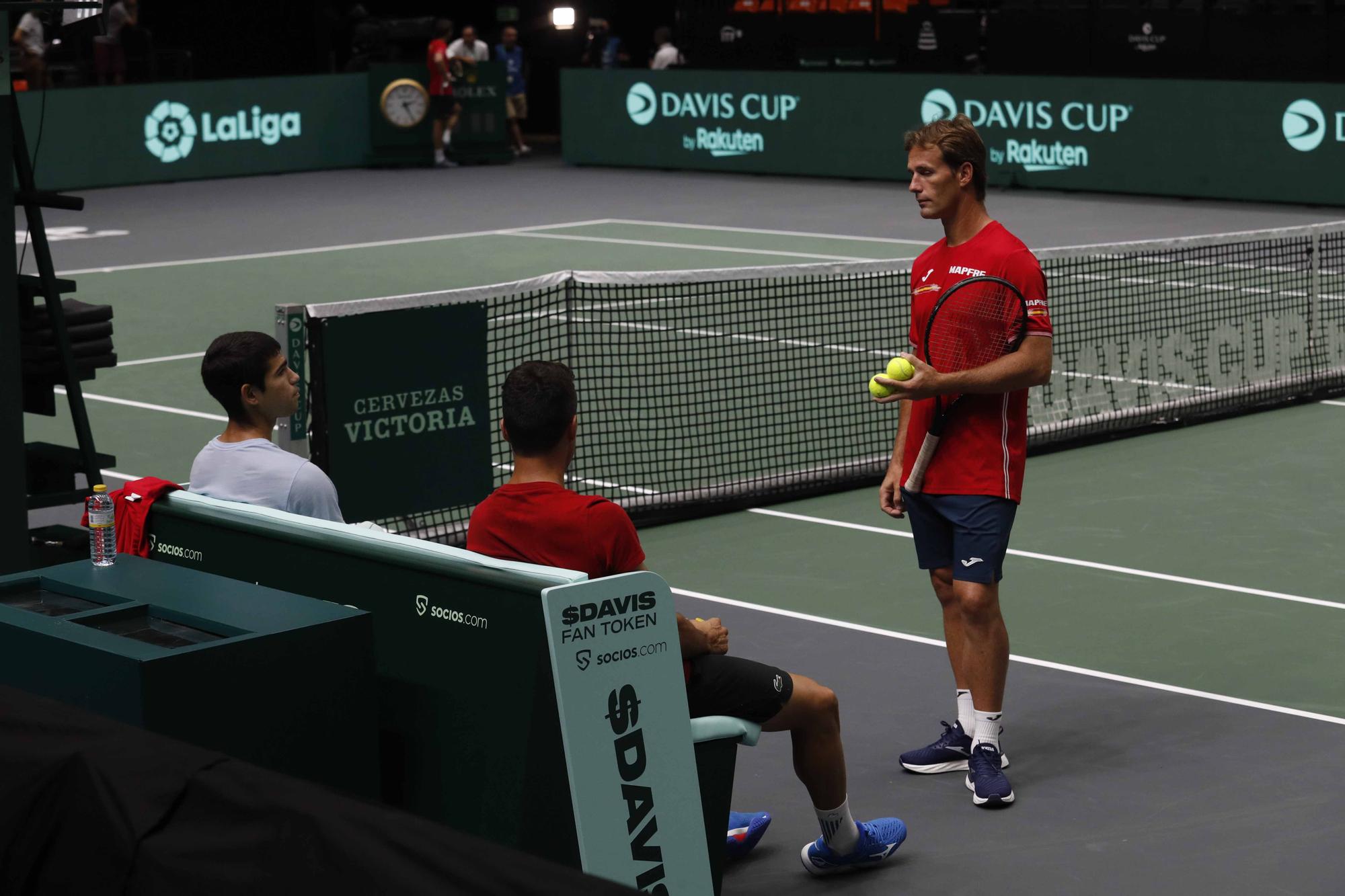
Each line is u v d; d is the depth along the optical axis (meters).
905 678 9.26
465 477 11.38
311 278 24.94
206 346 19.98
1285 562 11.39
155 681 5.03
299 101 39.50
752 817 7.15
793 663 9.52
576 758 5.24
